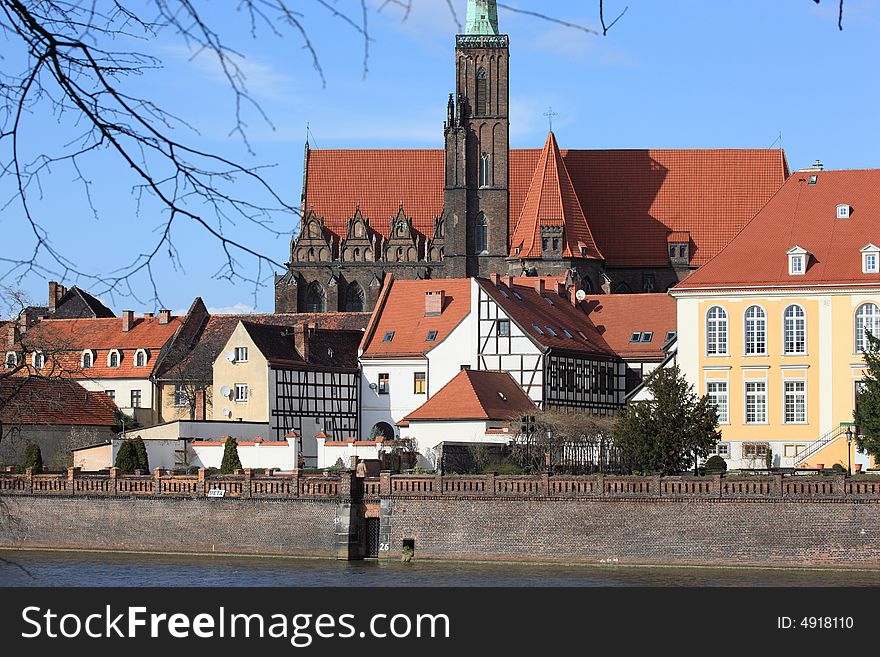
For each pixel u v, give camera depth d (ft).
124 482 294.46
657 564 262.47
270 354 428.15
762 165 611.06
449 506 274.57
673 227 604.49
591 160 616.80
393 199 624.59
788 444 354.74
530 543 269.44
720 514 260.21
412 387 450.30
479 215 595.88
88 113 50.72
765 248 366.22
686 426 299.58
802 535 255.91
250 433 407.03
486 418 358.43
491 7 603.67
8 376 111.75
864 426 285.43
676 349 367.04
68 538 297.33
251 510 284.82
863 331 352.69
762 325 358.84
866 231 364.38
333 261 608.19
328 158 634.43
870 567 252.42
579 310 488.44
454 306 464.65
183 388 474.08
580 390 441.27
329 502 279.69
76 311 586.45
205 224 51.39
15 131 50.49
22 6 50.06
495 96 596.29
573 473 326.65
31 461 331.36
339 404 449.06
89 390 443.32
